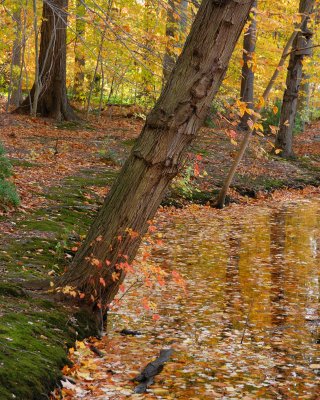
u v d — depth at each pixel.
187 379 6.12
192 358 6.71
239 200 18.47
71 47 34.22
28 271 8.40
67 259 9.72
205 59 6.21
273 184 20.72
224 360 6.68
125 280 9.89
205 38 6.18
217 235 13.80
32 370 5.34
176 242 12.98
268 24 15.86
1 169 12.47
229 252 12.13
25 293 7.10
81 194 14.87
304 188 21.12
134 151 6.65
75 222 12.41
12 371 5.17
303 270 10.77
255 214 16.62
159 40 10.67
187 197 17.56
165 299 8.98
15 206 12.18
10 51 31.38
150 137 6.52
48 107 25.28
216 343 7.22
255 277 10.27
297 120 33.59
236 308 8.61
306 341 7.34
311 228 14.75
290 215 16.58
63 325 6.65
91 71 32.16
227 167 21.30
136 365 6.44
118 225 6.79
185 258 11.57
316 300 9.02
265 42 25.97
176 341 7.25
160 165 6.55
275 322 8.02
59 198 14.02
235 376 6.25
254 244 12.91
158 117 6.43
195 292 9.37
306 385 6.06
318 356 6.86
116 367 6.37
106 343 6.99
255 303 8.85
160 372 6.29
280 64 16.06
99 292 7.13
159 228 14.42
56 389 5.45
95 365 6.23
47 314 6.68
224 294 9.27
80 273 7.13
